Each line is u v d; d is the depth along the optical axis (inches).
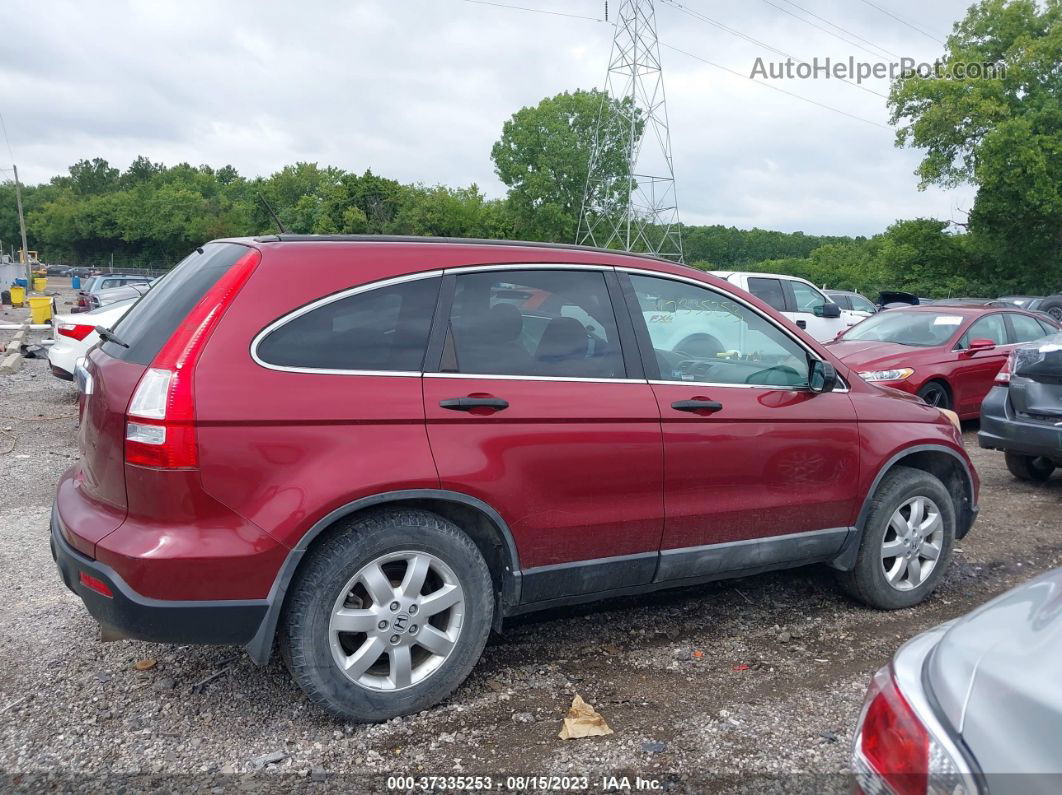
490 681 145.1
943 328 400.5
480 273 140.0
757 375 165.0
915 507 181.2
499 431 133.9
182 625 117.0
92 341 381.1
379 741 125.6
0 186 5575.8
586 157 2878.9
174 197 4222.4
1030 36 1656.0
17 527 224.2
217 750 122.7
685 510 152.3
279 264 127.0
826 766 120.5
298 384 122.2
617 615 176.1
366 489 122.9
